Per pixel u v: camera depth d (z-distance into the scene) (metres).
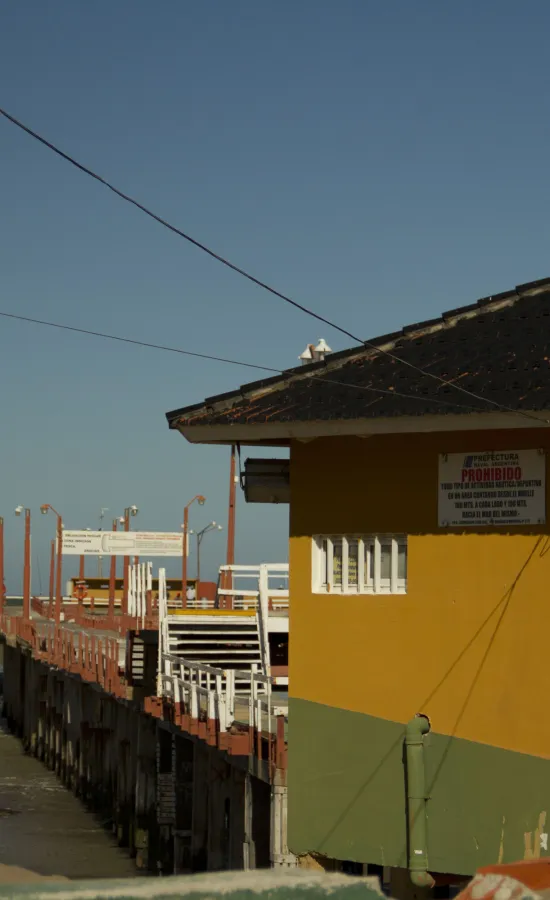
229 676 21.86
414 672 17.34
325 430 17.34
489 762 16.70
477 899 11.08
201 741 24.84
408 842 17.08
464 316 18.91
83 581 79.81
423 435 17.48
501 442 16.91
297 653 18.33
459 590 17.09
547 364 16.55
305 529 18.44
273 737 19.17
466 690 16.95
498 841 16.55
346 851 17.62
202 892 11.87
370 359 18.50
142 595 45.47
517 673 16.59
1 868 32.03
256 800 20.70
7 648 71.88
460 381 16.80
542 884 11.12
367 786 17.56
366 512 17.89
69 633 45.47
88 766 43.81
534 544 16.61
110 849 35.53
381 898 12.04
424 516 17.41
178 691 25.69
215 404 18.36
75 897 11.52
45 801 44.25
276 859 18.06
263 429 17.72
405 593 17.53
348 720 17.78
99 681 38.44
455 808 16.88
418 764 17.05
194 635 30.59
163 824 30.73
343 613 18.00
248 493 20.28
